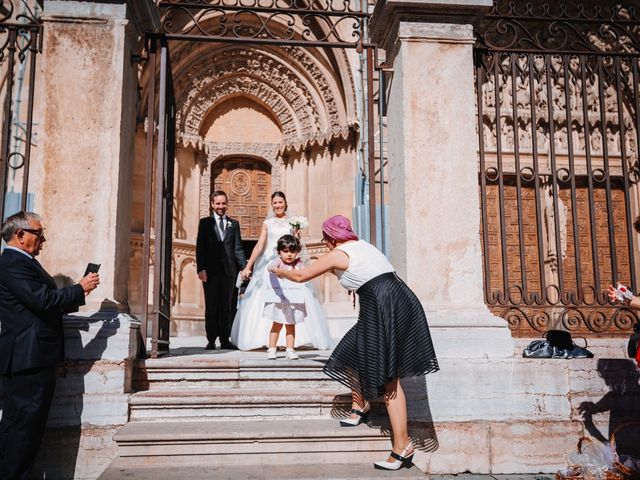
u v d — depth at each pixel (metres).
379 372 3.60
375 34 5.61
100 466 4.08
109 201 4.60
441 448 4.43
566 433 4.57
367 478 3.48
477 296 4.84
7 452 3.60
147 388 4.67
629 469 3.84
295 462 3.91
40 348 3.68
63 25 4.77
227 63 12.91
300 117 13.01
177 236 12.41
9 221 3.82
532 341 4.88
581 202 11.95
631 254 5.17
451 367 4.54
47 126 4.63
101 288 4.52
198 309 12.42
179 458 3.80
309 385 4.85
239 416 4.39
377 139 10.27
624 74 11.98
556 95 11.96
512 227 11.70
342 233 4.00
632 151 12.09
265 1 12.28
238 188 13.43
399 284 3.84
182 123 12.67
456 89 5.07
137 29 5.19
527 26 11.82
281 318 5.54
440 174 4.95
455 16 5.17
